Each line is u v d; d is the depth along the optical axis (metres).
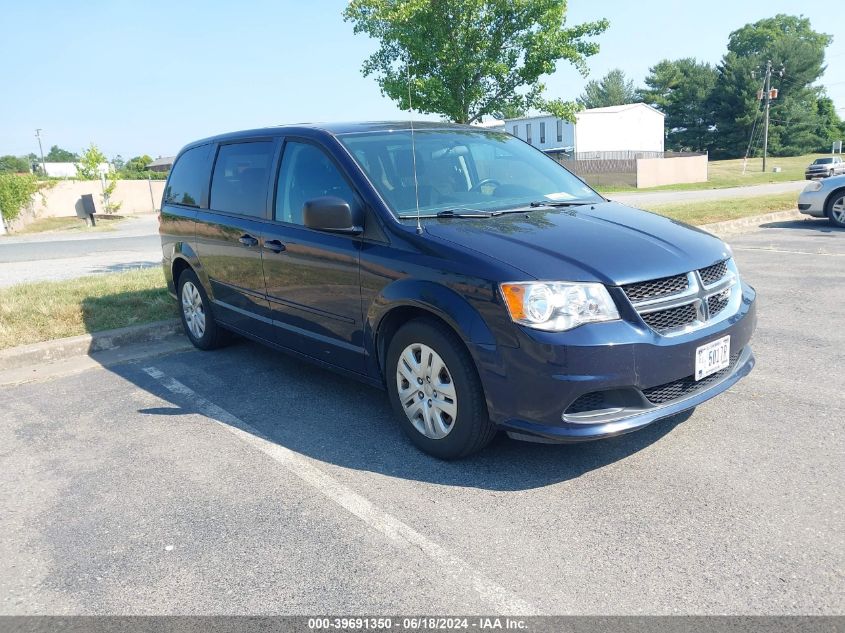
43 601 2.71
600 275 3.26
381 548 2.95
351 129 4.64
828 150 86.00
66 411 4.79
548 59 19.19
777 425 3.94
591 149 58.25
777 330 5.84
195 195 5.93
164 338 6.62
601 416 3.24
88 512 3.38
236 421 4.46
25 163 99.50
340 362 4.36
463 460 3.74
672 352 3.29
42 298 7.39
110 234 22.89
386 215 3.92
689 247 3.66
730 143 79.44
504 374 3.26
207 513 3.32
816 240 10.65
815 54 77.56
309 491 3.49
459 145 4.79
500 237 3.60
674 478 3.40
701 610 2.46
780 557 2.73
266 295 4.92
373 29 18.44
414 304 3.59
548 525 3.05
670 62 84.44
